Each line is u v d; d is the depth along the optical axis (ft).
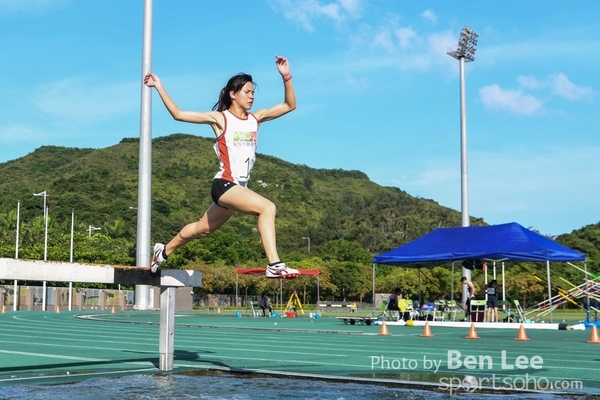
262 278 222.69
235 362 32.45
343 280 262.88
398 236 476.54
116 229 316.81
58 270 23.48
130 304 204.23
